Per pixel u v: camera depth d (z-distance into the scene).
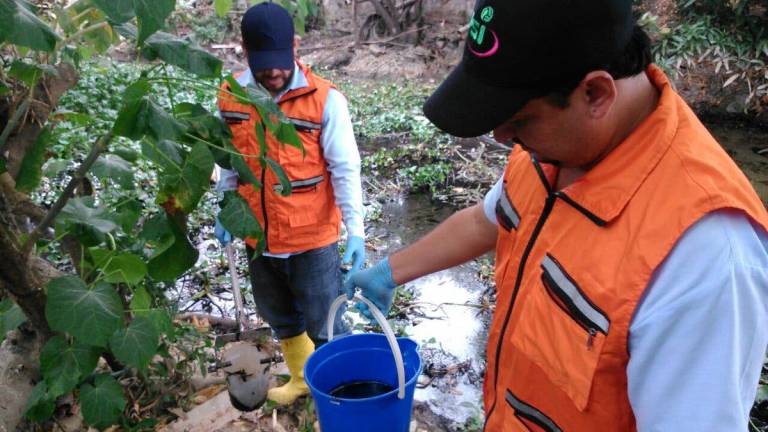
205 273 3.83
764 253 0.89
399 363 1.48
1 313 1.82
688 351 0.88
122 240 2.05
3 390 2.15
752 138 6.51
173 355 2.71
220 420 2.51
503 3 0.89
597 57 0.88
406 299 3.72
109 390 1.73
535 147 1.01
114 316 1.42
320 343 2.50
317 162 2.24
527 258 1.18
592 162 1.05
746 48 7.02
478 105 0.95
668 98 0.98
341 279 2.48
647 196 0.95
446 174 5.55
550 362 1.10
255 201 2.26
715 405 0.86
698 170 0.91
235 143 2.20
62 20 1.85
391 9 9.46
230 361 2.68
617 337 0.97
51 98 1.85
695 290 0.87
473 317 3.59
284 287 2.46
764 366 3.00
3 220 1.61
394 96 7.82
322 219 2.31
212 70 1.36
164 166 1.42
